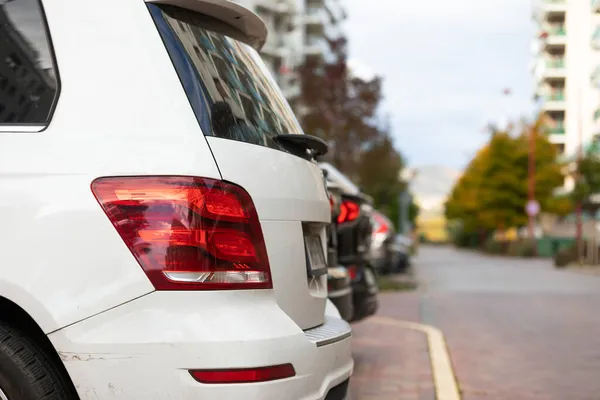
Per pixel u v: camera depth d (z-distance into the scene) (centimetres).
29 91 269
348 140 2544
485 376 632
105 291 248
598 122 5322
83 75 267
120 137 259
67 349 246
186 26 285
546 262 3878
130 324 246
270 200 274
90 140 259
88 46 269
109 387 245
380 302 1245
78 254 250
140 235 250
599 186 3994
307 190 305
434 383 589
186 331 245
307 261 307
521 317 1048
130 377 244
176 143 258
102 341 245
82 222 251
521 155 5506
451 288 1653
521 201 5581
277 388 253
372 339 805
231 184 261
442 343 776
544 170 5516
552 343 807
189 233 251
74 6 274
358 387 576
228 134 270
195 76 270
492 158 5672
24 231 253
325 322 323
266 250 269
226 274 254
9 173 258
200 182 254
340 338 299
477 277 2170
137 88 263
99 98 264
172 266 249
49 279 250
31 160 259
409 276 2138
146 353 244
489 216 5728
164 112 261
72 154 258
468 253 6481
